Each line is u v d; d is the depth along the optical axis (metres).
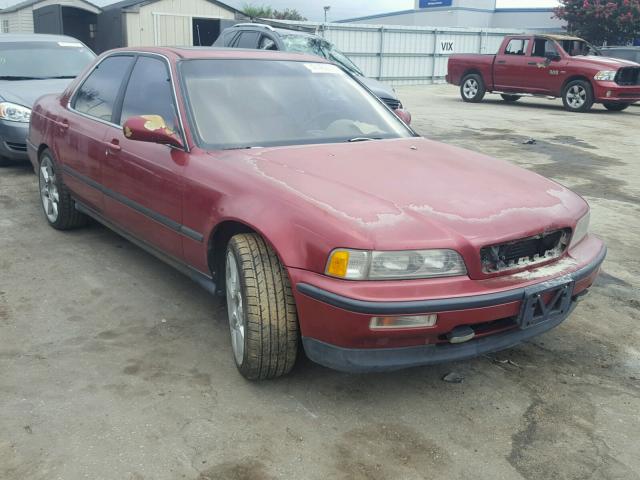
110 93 4.54
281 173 3.12
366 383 3.14
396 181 3.10
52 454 2.54
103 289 4.21
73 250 4.95
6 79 8.12
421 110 15.64
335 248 2.60
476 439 2.73
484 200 2.98
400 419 2.86
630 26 26.67
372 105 4.33
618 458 2.62
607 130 12.55
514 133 11.93
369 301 2.54
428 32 26.00
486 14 39.47
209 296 4.14
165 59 4.02
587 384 3.20
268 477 2.45
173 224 3.60
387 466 2.54
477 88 17.50
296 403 2.96
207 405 2.91
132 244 5.13
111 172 4.23
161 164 3.64
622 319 4.00
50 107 5.38
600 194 7.33
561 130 12.45
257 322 2.87
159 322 3.75
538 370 3.33
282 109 3.87
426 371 3.28
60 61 8.62
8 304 3.94
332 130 3.88
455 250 2.65
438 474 2.50
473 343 2.78
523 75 16.31
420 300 2.56
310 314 2.70
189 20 21.58
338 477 2.46
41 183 5.55
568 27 29.03
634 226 6.07
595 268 3.12
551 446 2.69
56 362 3.26
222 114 3.70
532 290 2.74
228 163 3.29
